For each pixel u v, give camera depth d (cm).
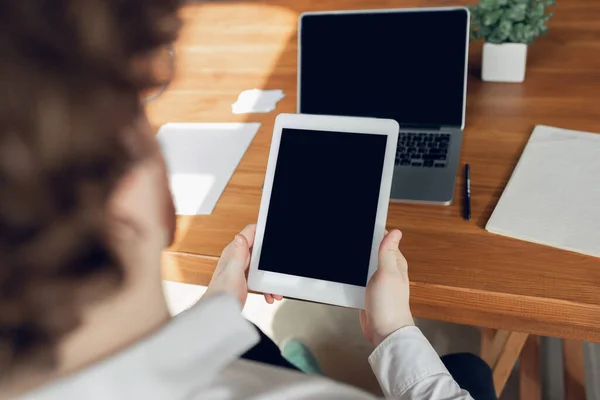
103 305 26
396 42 102
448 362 93
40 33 20
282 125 78
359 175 74
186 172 103
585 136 94
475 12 109
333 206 75
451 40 99
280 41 138
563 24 124
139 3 22
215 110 119
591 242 77
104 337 28
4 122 19
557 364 132
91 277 23
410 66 102
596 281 73
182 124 116
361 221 73
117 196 25
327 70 107
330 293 73
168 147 110
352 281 72
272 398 35
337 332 152
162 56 25
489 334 136
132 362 28
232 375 37
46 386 27
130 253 27
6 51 20
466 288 76
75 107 20
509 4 105
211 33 145
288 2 152
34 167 20
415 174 93
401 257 71
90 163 21
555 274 75
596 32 119
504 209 84
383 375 60
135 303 29
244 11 152
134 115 23
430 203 88
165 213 30
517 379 134
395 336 61
